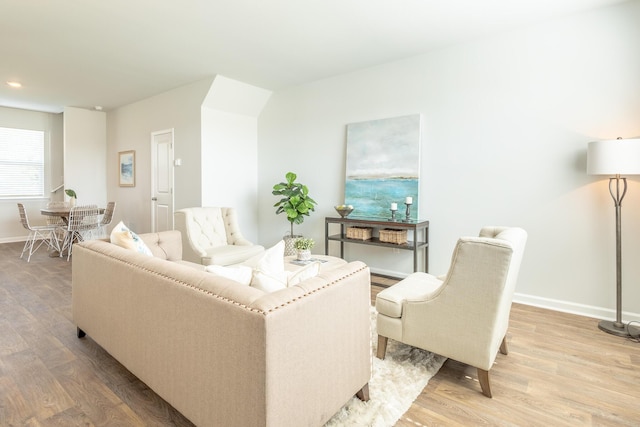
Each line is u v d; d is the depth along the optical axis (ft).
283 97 16.85
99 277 6.58
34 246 19.39
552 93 10.06
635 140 7.87
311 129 15.76
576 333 8.54
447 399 5.87
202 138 15.90
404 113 12.93
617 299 8.78
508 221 10.92
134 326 5.61
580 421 5.34
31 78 15.34
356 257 14.46
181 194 17.07
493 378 6.52
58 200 22.35
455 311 6.05
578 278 9.86
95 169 21.84
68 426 5.12
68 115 20.65
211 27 10.48
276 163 17.34
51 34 10.97
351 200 14.08
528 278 10.64
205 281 4.48
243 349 3.84
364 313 5.50
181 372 4.72
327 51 12.29
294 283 5.18
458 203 11.84
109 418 5.31
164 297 4.87
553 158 10.12
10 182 20.74
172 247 10.16
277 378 3.80
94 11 9.53
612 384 6.33
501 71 10.87
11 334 8.19
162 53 12.53
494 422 5.30
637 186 9.05
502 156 10.94
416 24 10.25
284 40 11.39
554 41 9.97
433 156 12.32
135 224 20.24
